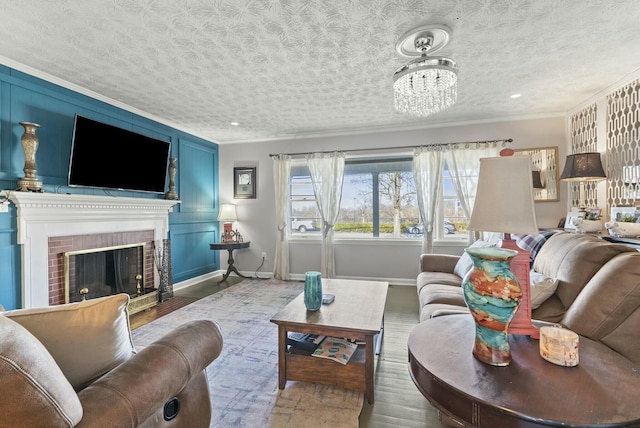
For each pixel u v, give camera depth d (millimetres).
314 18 1966
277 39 2211
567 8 1887
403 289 4328
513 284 976
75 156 2889
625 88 2934
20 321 963
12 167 2584
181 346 1180
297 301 2301
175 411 1178
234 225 5316
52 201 2717
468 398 819
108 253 3389
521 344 1118
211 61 2533
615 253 1489
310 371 1912
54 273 2816
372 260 4703
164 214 4102
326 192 4770
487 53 2439
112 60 2508
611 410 743
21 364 701
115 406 871
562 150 3930
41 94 2783
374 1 1805
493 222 1074
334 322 1881
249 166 5242
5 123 2535
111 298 1096
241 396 1867
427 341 1156
